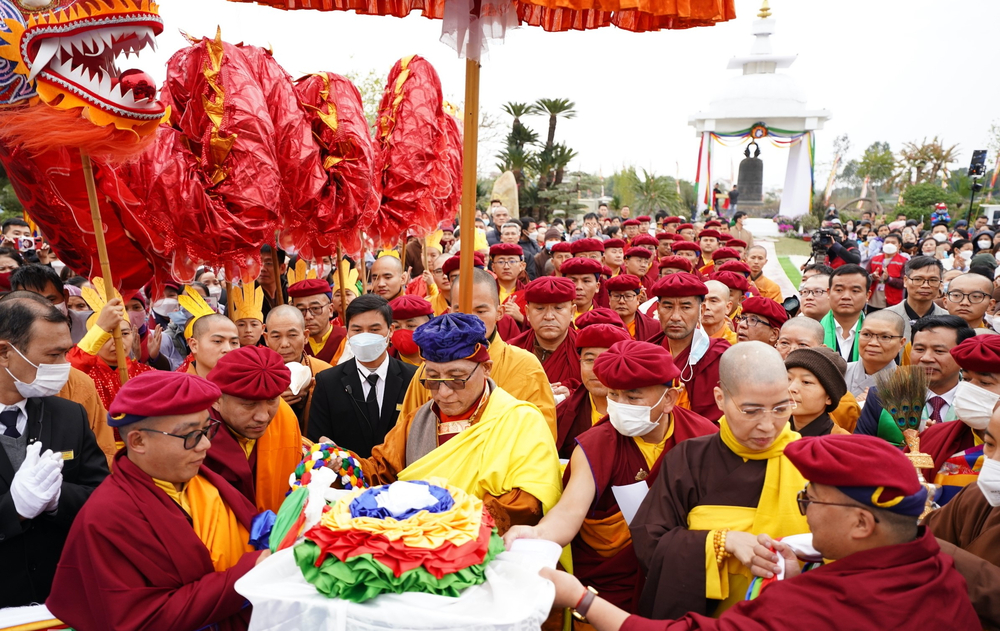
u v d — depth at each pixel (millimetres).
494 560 2539
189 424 2607
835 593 2164
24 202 4391
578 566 3357
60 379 3098
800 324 4777
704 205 40125
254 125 4621
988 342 3389
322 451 3363
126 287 4863
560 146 29031
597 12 3965
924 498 2176
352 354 5039
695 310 5234
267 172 4684
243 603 2619
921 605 2109
